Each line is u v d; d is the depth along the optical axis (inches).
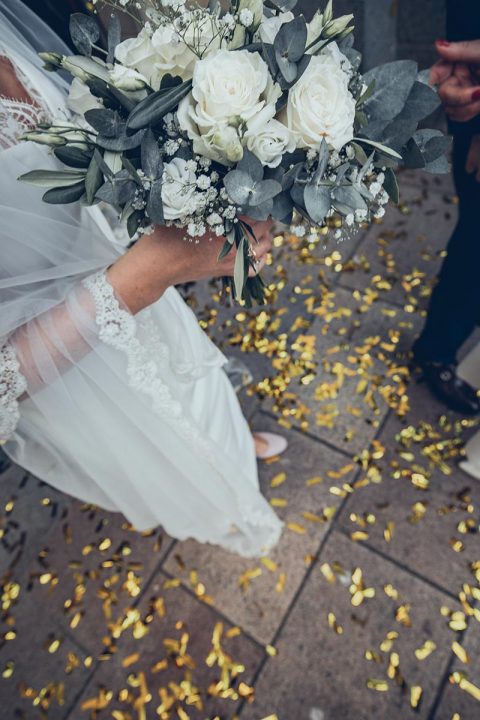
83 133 33.5
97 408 51.3
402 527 85.0
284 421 97.4
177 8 30.6
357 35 46.4
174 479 64.3
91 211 49.9
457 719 70.4
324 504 89.1
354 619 79.0
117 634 83.8
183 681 78.5
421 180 118.6
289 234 117.5
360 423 95.2
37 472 65.0
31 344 40.1
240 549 83.0
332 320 107.2
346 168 32.3
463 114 57.6
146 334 48.7
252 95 29.3
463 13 54.8
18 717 80.2
